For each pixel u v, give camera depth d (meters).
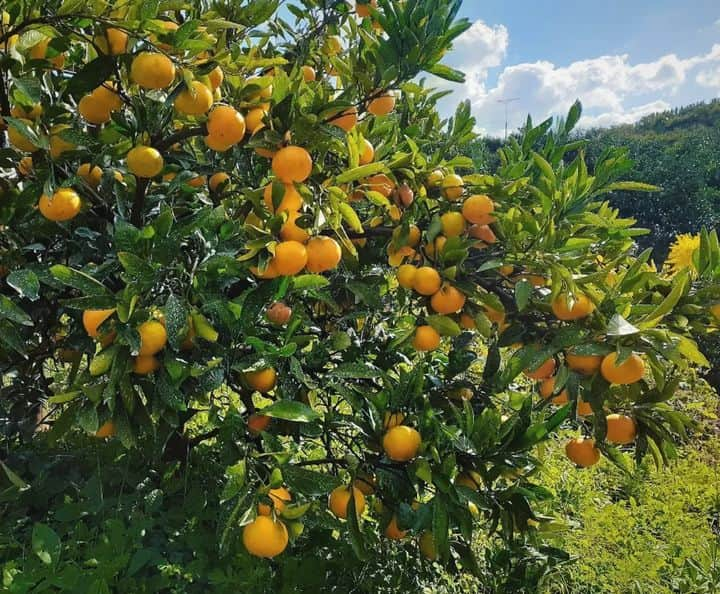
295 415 1.88
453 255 2.24
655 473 4.74
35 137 1.89
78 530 2.45
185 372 1.87
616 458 2.24
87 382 1.82
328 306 2.97
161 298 1.85
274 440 1.98
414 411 2.28
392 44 2.45
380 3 2.39
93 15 1.82
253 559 2.38
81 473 3.01
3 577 2.08
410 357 2.98
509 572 2.82
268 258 1.91
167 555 2.46
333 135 2.03
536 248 2.23
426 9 2.37
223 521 1.93
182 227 1.83
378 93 2.58
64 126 2.18
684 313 2.18
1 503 2.65
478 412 2.62
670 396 2.21
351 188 2.44
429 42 2.39
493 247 2.42
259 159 2.74
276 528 1.81
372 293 2.51
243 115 2.15
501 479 2.43
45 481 2.82
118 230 1.72
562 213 2.27
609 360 2.01
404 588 2.70
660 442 2.24
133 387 1.89
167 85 1.82
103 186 2.35
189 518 2.70
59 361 3.12
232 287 2.51
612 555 3.50
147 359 1.84
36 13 1.91
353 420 2.27
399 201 2.44
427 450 2.13
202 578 2.38
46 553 2.07
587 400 2.15
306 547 2.68
